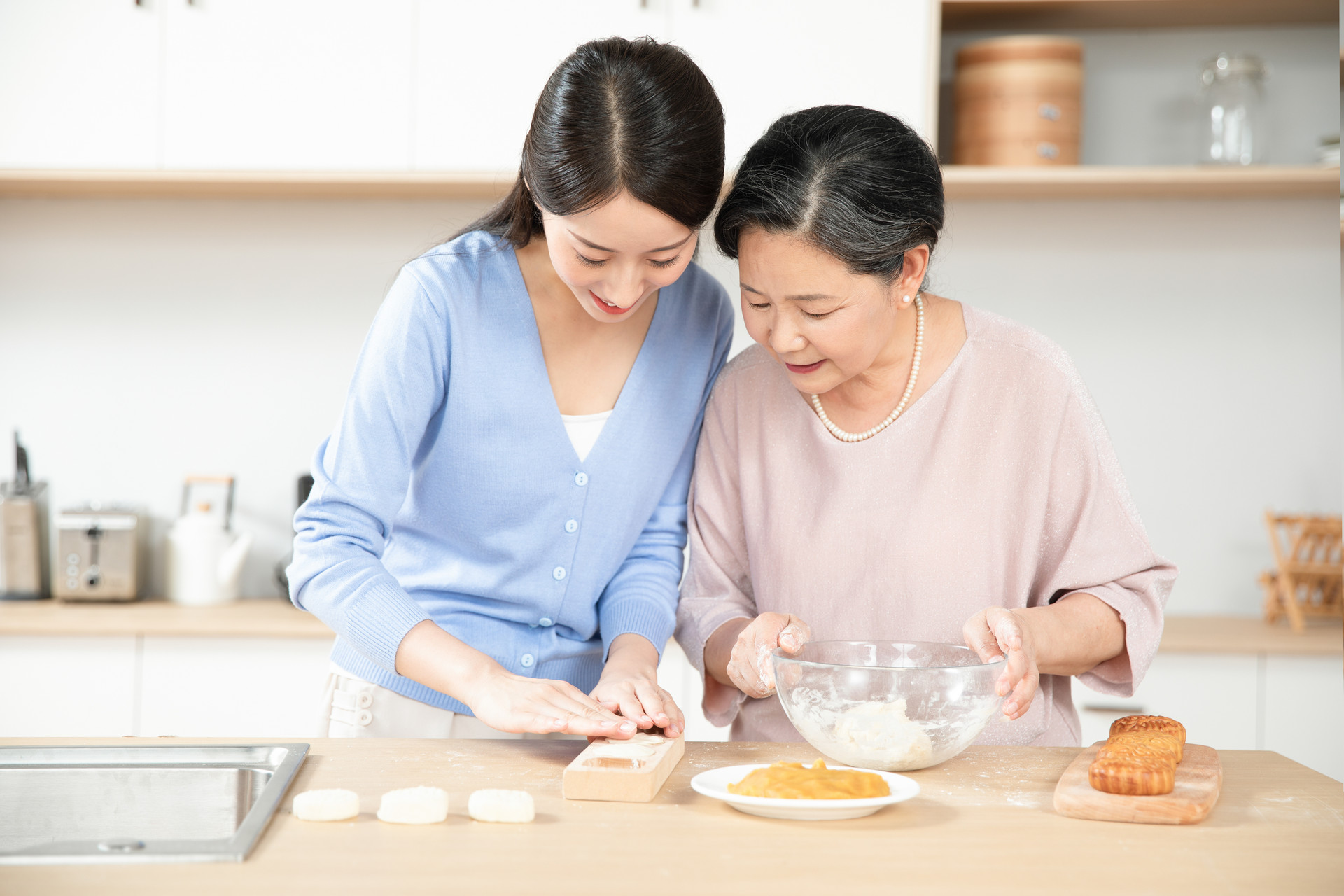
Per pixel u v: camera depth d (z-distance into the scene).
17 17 2.46
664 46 1.14
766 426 1.41
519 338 1.33
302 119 2.46
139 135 2.47
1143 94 2.71
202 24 2.46
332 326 2.81
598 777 1.00
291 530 2.82
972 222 2.73
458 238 1.39
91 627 2.39
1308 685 2.33
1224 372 2.71
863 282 1.13
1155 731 1.15
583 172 1.07
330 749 1.14
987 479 1.32
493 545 1.38
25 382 2.81
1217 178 2.44
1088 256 2.72
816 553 1.36
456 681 1.15
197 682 2.40
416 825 0.93
